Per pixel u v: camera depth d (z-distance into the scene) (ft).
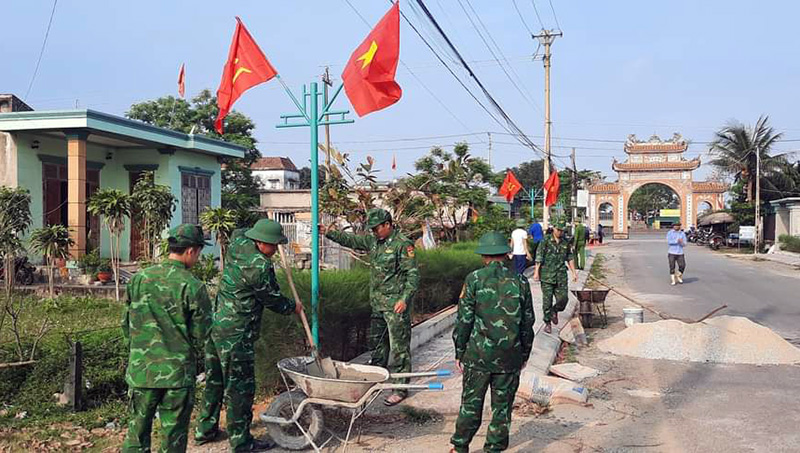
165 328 13.53
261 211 90.84
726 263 87.20
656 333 30.04
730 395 22.36
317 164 20.59
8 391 20.45
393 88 19.88
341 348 24.70
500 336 15.19
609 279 65.98
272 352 21.27
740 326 29.86
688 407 20.97
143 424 13.56
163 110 92.12
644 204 315.78
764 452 16.83
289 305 17.28
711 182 176.24
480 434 18.08
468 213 73.92
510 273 15.65
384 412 19.43
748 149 128.36
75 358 19.75
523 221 54.19
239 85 20.97
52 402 20.07
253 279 15.97
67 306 36.83
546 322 32.65
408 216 43.96
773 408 20.77
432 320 32.19
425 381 22.36
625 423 19.34
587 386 23.53
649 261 91.04
